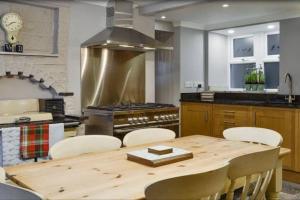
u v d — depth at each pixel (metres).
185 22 5.23
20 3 3.54
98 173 1.55
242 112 4.24
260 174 1.64
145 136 2.47
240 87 5.78
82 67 4.06
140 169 1.62
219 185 1.34
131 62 4.62
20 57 3.43
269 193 1.99
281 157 1.95
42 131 2.99
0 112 3.35
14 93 3.54
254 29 5.25
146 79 4.83
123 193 1.26
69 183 1.39
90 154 1.96
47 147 3.02
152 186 1.14
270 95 4.65
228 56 5.94
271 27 5.04
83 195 1.24
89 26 4.10
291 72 4.42
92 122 3.94
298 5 4.01
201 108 4.77
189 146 2.19
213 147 2.16
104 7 4.24
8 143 2.79
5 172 1.51
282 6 4.07
